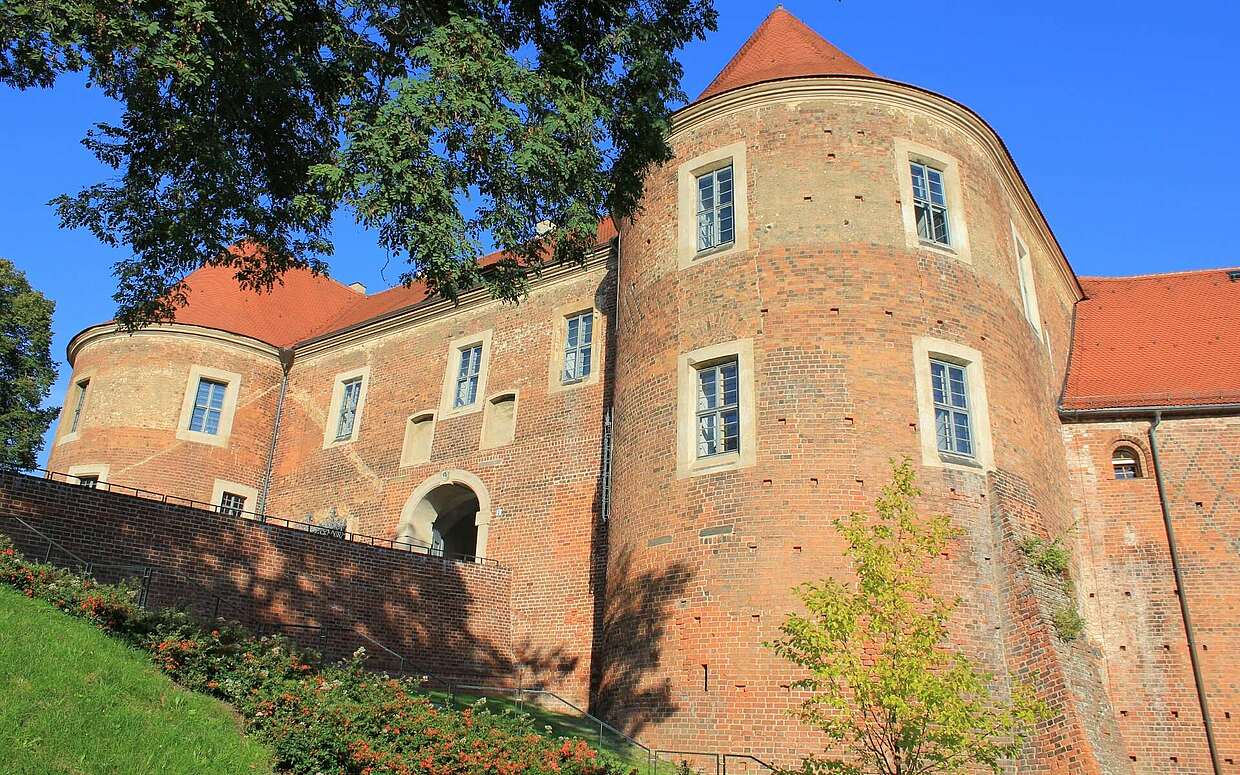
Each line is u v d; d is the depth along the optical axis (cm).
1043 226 2489
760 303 1898
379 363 3102
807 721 1513
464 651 2241
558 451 2514
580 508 2406
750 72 2281
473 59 1359
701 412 1912
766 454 1775
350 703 1262
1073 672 1664
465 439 2739
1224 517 2077
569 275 2705
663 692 1727
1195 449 2155
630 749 1689
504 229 1405
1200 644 1995
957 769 1473
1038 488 1945
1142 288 2758
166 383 3142
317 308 3750
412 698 1366
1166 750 1958
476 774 1187
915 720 1208
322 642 1975
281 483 3173
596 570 2311
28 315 3806
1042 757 1572
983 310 1981
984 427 1864
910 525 1388
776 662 1630
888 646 1262
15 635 1167
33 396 3797
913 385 1830
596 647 2231
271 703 1220
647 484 1922
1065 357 2497
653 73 1537
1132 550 2130
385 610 2112
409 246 1323
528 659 2319
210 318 3278
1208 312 2514
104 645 1244
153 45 1275
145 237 1575
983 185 2136
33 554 1677
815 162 1995
